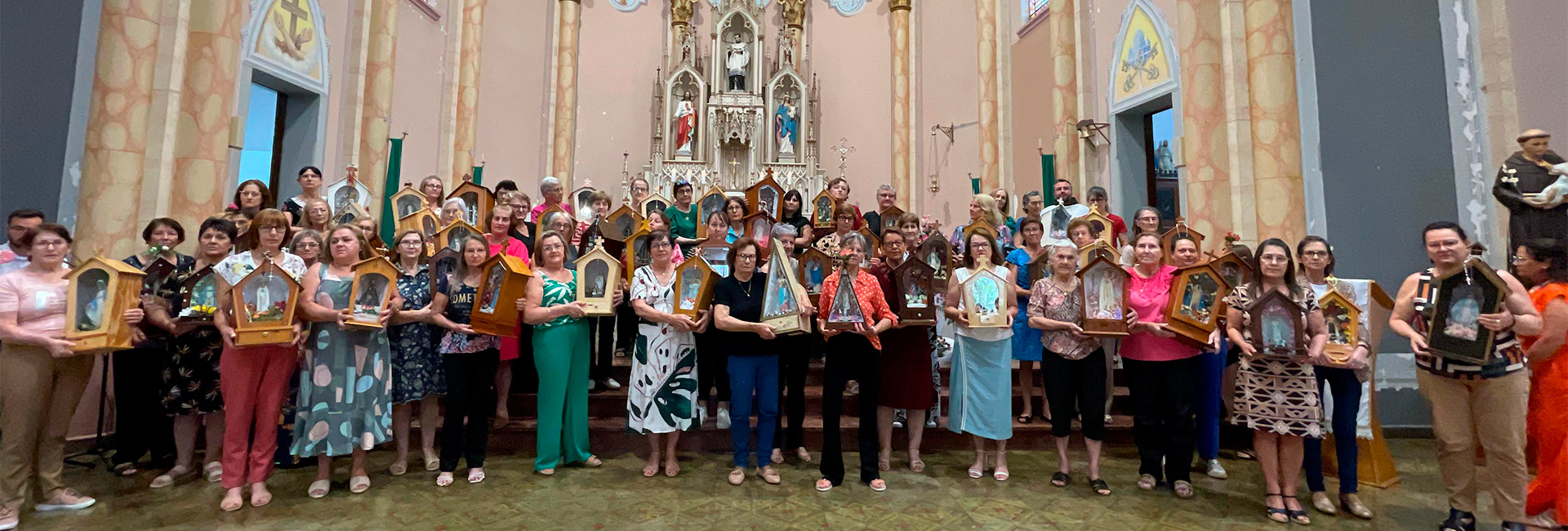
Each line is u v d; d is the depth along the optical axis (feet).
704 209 22.65
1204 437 15.05
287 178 25.21
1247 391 12.42
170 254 14.26
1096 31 27.84
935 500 13.25
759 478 14.61
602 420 17.53
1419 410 18.20
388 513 12.23
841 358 14.03
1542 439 11.30
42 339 11.11
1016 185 33.55
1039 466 15.71
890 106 41.45
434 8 32.50
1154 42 24.50
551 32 39.52
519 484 14.03
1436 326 11.06
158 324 13.08
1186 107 21.71
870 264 18.06
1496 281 10.39
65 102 16.56
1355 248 17.97
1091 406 13.94
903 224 19.53
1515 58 17.24
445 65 33.37
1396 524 12.01
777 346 14.46
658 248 14.64
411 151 30.73
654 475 14.73
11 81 15.97
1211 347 12.73
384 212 25.64
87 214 16.69
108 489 13.41
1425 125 17.97
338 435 12.76
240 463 12.35
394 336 14.47
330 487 13.52
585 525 11.77
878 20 42.22
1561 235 13.71
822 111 41.88
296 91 24.84
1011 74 34.24
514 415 17.95
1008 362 14.43
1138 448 14.15
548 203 20.81
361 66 27.37
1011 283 15.35
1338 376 12.67
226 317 12.10
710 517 12.23
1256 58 19.53
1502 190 14.40
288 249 14.61
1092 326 13.35
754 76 40.60
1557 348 11.16
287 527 11.51
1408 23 18.29
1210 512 12.62
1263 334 11.97
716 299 14.10
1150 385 13.84
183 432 14.08
